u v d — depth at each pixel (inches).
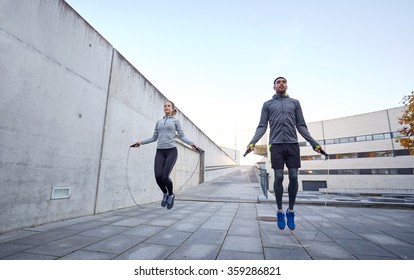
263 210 181.5
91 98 153.3
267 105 105.3
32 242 82.5
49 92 119.0
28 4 107.8
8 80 96.9
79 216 139.2
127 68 200.2
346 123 994.1
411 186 813.9
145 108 232.5
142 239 89.7
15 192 99.0
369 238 97.5
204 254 73.2
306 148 1076.5
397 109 868.6
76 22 140.9
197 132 478.6
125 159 193.2
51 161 119.3
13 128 98.7
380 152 893.8
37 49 112.1
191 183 437.4
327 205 225.3
